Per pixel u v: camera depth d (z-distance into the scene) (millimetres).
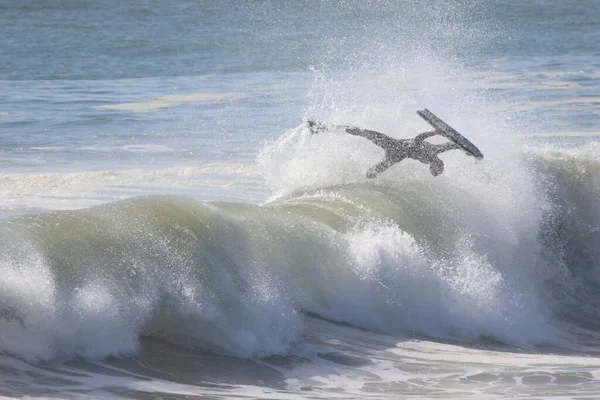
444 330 39500
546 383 31766
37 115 93812
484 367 33938
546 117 91625
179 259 33688
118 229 33531
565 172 52750
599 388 31203
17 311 29109
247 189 61094
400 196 46125
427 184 47781
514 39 192875
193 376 30062
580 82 120250
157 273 32875
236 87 118750
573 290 48688
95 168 68250
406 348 36000
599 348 40938
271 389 29641
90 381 28125
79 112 96438
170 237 34250
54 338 29516
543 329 42188
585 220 51312
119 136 82312
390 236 40625
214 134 83500
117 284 31734
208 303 33344
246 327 33750
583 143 78562
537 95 107125
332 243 39000
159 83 126500
